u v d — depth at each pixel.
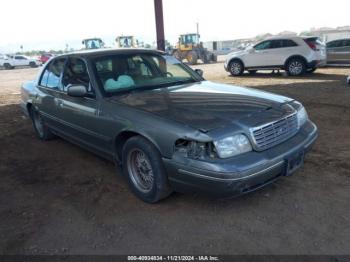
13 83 18.88
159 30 9.52
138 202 3.74
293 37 13.88
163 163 3.30
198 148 3.03
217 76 15.92
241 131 3.10
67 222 3.43
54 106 5.05
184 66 5.11
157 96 3.94
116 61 4.49
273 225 3.16
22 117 8.24
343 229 3.04
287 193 3.71
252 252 2.82
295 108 3.74
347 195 3.61
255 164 3.04
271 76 14.55
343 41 15.96
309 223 3.16
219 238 3.03
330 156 4.61
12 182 4.45
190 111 3.39
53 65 5.40
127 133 3.71
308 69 14.36
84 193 4.03
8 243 3.13
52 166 4.93
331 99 8.45
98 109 4.02
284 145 3.37
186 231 3.16
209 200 3.65
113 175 4.48
